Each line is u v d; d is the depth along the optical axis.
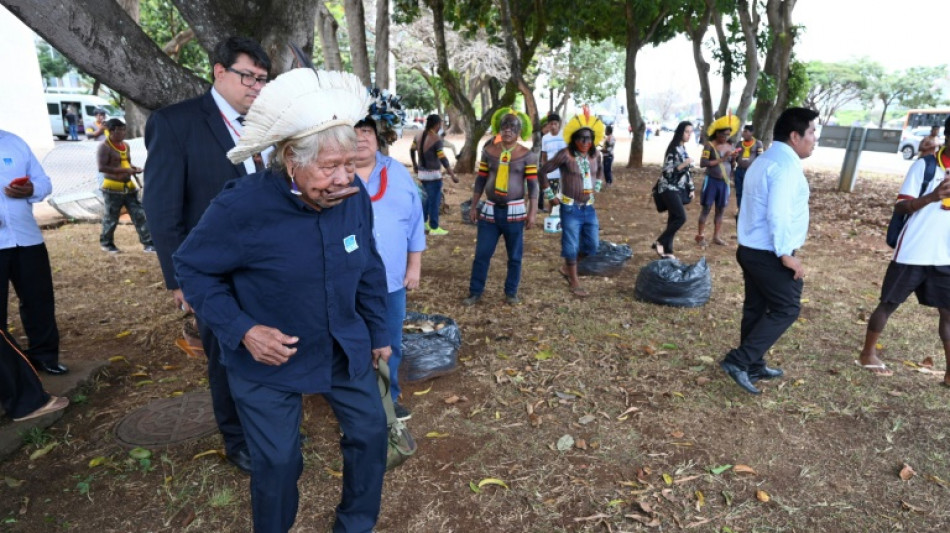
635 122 19.02
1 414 3.46
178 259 1.89
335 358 2.14
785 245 3.58
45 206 10.53
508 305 5.65
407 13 14.10
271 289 1.94
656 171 18.44
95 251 7.63
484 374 4.20
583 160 5.74
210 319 1.89
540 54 30.56
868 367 4.29
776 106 17.22
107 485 2.93
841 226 9.67
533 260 7.36
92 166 9.73
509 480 3.03
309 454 3.20
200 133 2.53
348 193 1.81
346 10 10.41
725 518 2.77
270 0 3.78
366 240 2.17
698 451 3.29
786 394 3.94
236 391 2.05
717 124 7.79
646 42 18.41
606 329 5.05
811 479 3.06
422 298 5.82
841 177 13.87
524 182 5.39
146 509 2.76
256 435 2.04
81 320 5.18
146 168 2.54
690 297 5.58
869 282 6.50
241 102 2.57
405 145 27.41
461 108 16.11
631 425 3.56
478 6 14.52
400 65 29.64
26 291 3.76
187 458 3.14
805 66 17.36
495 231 5.46
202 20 3.65
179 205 2.54
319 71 1.78
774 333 3.85
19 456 3.16
